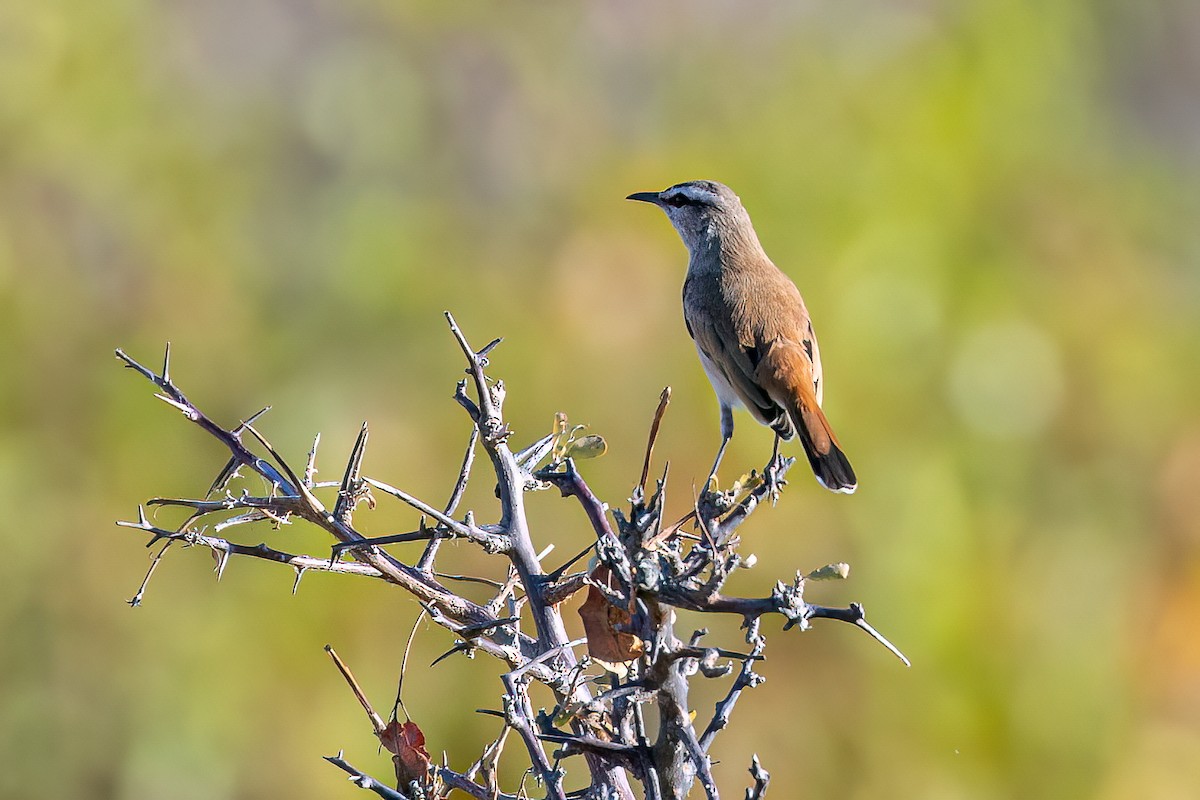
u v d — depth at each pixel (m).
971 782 11.07
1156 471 13.47
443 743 10.49
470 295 13.00
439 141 14.88
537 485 5.39
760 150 13.59
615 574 4.50
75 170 13.20
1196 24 18.20
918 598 11.37
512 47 15.28
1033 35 14.69
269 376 12.53
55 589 11.32
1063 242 14.03
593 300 12.92
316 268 13.45
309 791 10.59
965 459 12.32
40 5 13.41
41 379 12.35
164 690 10.90
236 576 11.15
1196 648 12.77
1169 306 15.12
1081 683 11.81
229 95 14.72
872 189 13.23
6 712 10.93
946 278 12.95
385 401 12.41
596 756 5.22
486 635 5.30
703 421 11.96
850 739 10.90
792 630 11.12
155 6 14.68
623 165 14.15
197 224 13.62
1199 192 16.55
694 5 15.42
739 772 10.65
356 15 15.24
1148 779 11.97
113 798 10.91
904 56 14.40
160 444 12.01
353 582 10.89
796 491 11.58
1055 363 13.02
